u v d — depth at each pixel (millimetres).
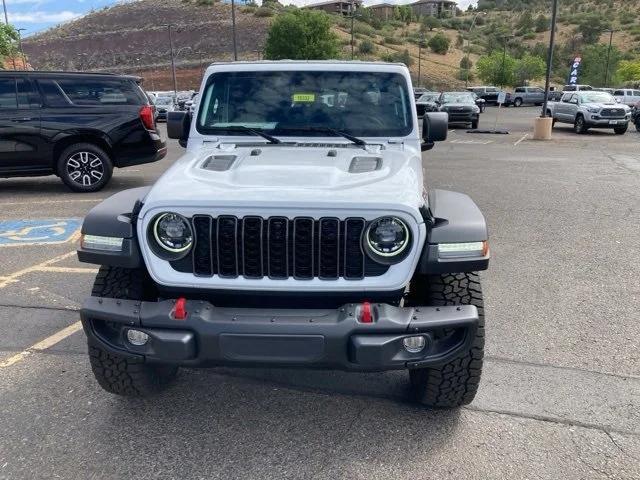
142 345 3090
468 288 3361
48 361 4340
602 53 91312
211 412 3713
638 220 8664
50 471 3158
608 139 23688
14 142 9984
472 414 3695
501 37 143625
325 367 3018
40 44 129500
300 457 3285
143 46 118125
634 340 4711
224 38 109688
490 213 9125
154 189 3242
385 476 3135
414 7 187875
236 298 3186
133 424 3580
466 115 28344
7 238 7613
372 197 3066
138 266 3219
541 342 4672
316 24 64250
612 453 3332
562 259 6750
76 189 10508
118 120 10383
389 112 4336
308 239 3047
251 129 4328
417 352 3025
